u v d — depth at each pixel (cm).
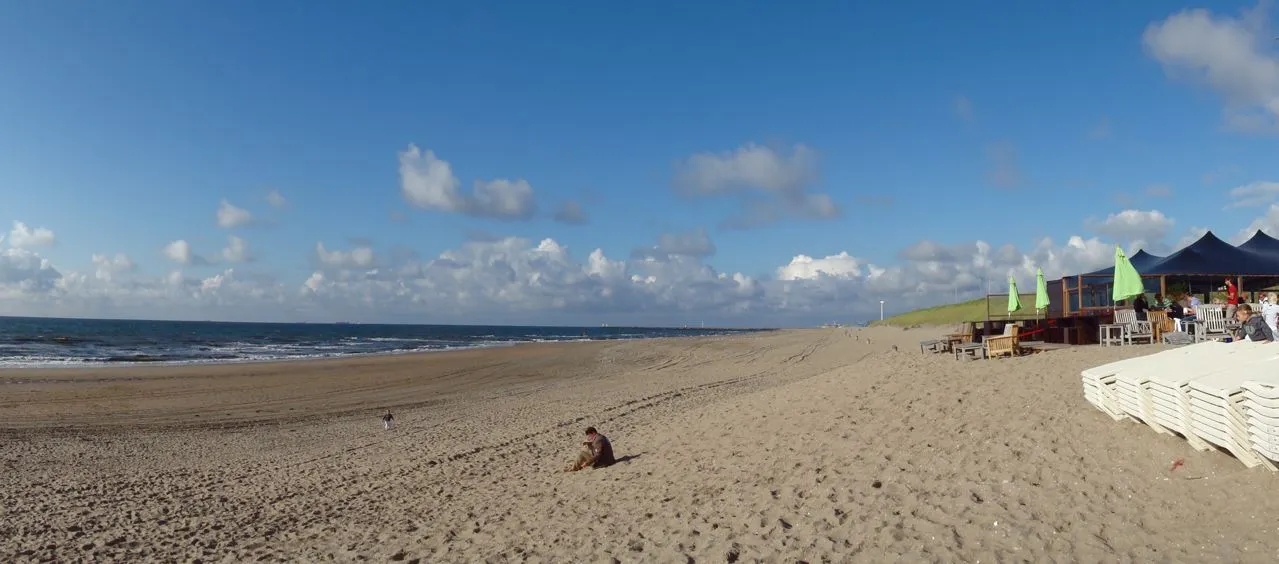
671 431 1364
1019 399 945
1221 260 1953
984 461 731
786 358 3612
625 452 1246
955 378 1194
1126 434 699
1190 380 592
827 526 666
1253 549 476
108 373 3250
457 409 2166
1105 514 573
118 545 910
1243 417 522
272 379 3086
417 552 809
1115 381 734
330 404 2330
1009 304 2077
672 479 966
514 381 3036
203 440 1695
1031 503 619
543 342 7738
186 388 2727
